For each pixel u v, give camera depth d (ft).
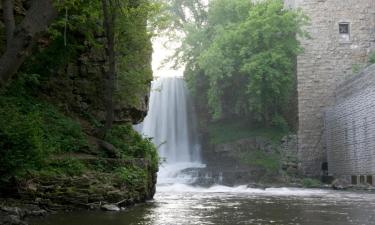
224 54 112.98
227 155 117.70
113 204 34.78
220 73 112.27
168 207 37.99
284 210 36.60
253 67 105.70
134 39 46.62
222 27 117.08
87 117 49.08
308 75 114.73
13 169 28.27
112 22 41.73
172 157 131.95
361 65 114.42
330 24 116.67
